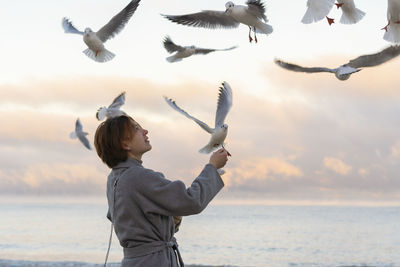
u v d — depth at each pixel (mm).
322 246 31359
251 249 29250
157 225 3219
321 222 59406
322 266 23156
